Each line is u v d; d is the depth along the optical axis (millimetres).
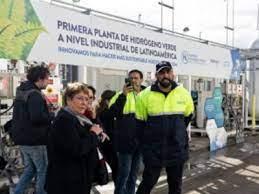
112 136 3400
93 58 4348
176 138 3027
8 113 3992
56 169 2078
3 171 3592
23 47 3523
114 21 4672
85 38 4238
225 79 8062
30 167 3197
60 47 3920
